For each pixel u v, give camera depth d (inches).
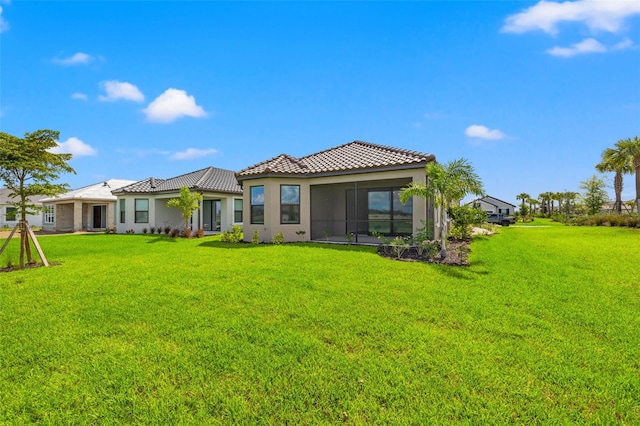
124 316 207.8
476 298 240.1
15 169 388.5
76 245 616.7
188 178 978.7
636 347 161.3
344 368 142.7
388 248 442.6
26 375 140.0
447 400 120.5
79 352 160.1
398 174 508.4
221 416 113.0
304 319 200.8
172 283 289.4
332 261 382.3
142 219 952.3
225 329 186.1
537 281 287.9
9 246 608.4
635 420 111.1
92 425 109.9
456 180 393.7
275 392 126.4
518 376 135.5
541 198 2940.5
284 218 588.7
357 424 108.2
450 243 552.7
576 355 153.5
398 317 203.2
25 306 229.5
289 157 662.5
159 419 111.5
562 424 108.0
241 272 328.5
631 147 1105.4
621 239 622.8
